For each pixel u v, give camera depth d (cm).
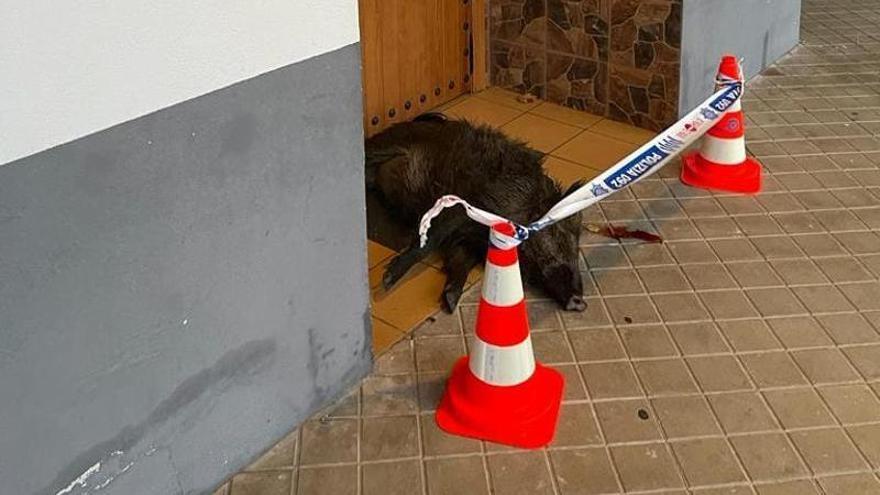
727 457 249
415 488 240
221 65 205
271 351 243
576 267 321
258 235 228
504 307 249
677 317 308
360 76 241
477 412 257
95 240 191
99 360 200
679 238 357
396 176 370
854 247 349
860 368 283
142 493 221
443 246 342
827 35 596
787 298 318
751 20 501
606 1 445
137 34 186
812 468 246
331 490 239
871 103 488
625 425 261
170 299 211
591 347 294
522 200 336
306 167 235
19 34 168
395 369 284
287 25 216
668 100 443
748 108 484
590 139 445
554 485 240
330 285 255
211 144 208
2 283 178
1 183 172
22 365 186
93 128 184
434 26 457
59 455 199
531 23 475
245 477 244
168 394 219
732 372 282
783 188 395
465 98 490
